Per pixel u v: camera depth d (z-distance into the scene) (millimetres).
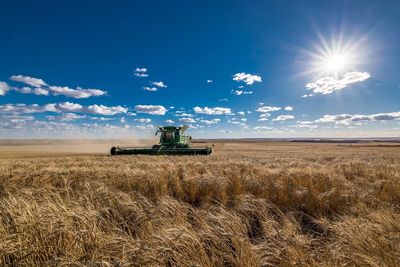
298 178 10078
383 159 26250
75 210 5289
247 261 3998
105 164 16609
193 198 8117
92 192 7281
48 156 32625
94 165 16016
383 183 9578
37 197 6727
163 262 3771
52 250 3951
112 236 4508
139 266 3672
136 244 4156
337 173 12008
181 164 15750
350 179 11156
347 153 43312
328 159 25906
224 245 4449
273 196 7961
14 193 7609
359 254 3812
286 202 7516
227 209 6723
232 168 13352
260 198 7422
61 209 5254
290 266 3924
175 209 6203
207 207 6926
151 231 4832
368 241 4379
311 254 4309
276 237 5047
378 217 5641
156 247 3992
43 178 10094
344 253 4156
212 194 8328
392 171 12492
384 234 4723
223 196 7914
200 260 3932
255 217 6539
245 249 4188
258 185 8914
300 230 5723
